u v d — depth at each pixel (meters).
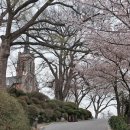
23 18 29.55
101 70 22.25
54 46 28.17
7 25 25.72
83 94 50.75
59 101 34.97
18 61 41.59
